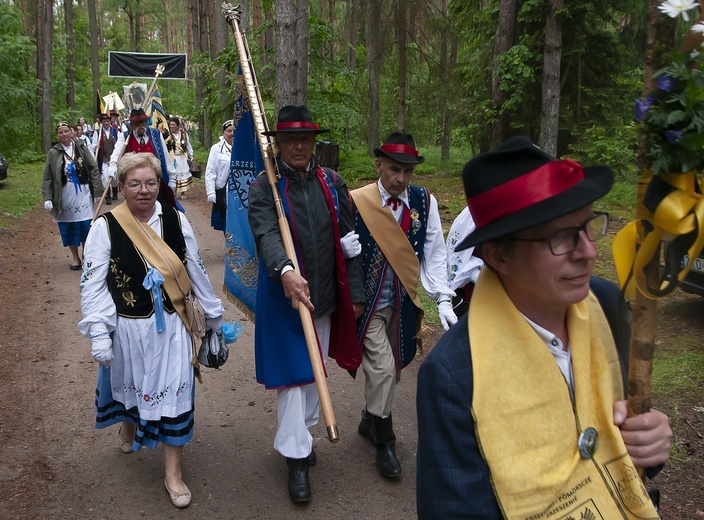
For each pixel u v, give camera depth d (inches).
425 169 711.1
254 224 132.8
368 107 809.5
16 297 291.1
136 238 131.7
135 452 158.6
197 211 535.8
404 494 141.9
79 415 177.8
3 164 649.6
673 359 194.4
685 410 164.6
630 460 58.7
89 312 130.6
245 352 228.7
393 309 150.9
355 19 844.6
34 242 424.8
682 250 55.2
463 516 54.2
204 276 140.5
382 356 145.1
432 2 659.4
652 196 54.8
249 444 163.9
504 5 486.9
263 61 538.9
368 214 146.9
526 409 55.8
